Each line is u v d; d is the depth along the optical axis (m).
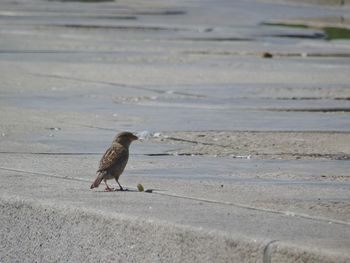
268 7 50.19
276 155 13.90
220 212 9.59
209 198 10.35
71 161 12.65
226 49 29.16
